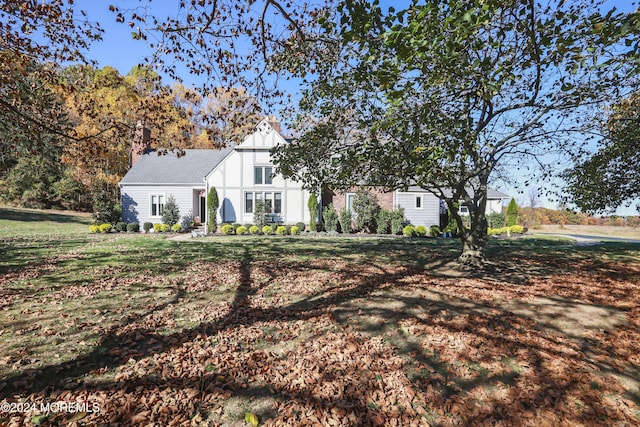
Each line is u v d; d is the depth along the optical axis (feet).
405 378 10.96
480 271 27.91
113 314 16.61
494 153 28.22
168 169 78.33
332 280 24.64
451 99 16.29
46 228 69.62
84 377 10.72
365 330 14.97
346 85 20.11
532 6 13.28
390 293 20.92
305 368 11.51
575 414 9.21
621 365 11.85
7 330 14.29
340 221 69.72
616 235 81.97
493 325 15.44
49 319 15.72
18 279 23.35
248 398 9.84
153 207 74.49
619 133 22.93
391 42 10.16
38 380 10.50
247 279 24.86
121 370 11.18
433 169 19.65
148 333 14.38
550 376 11.09
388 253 39.45
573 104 19.42
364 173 23.70
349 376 11.05
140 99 28.17
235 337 14.08
